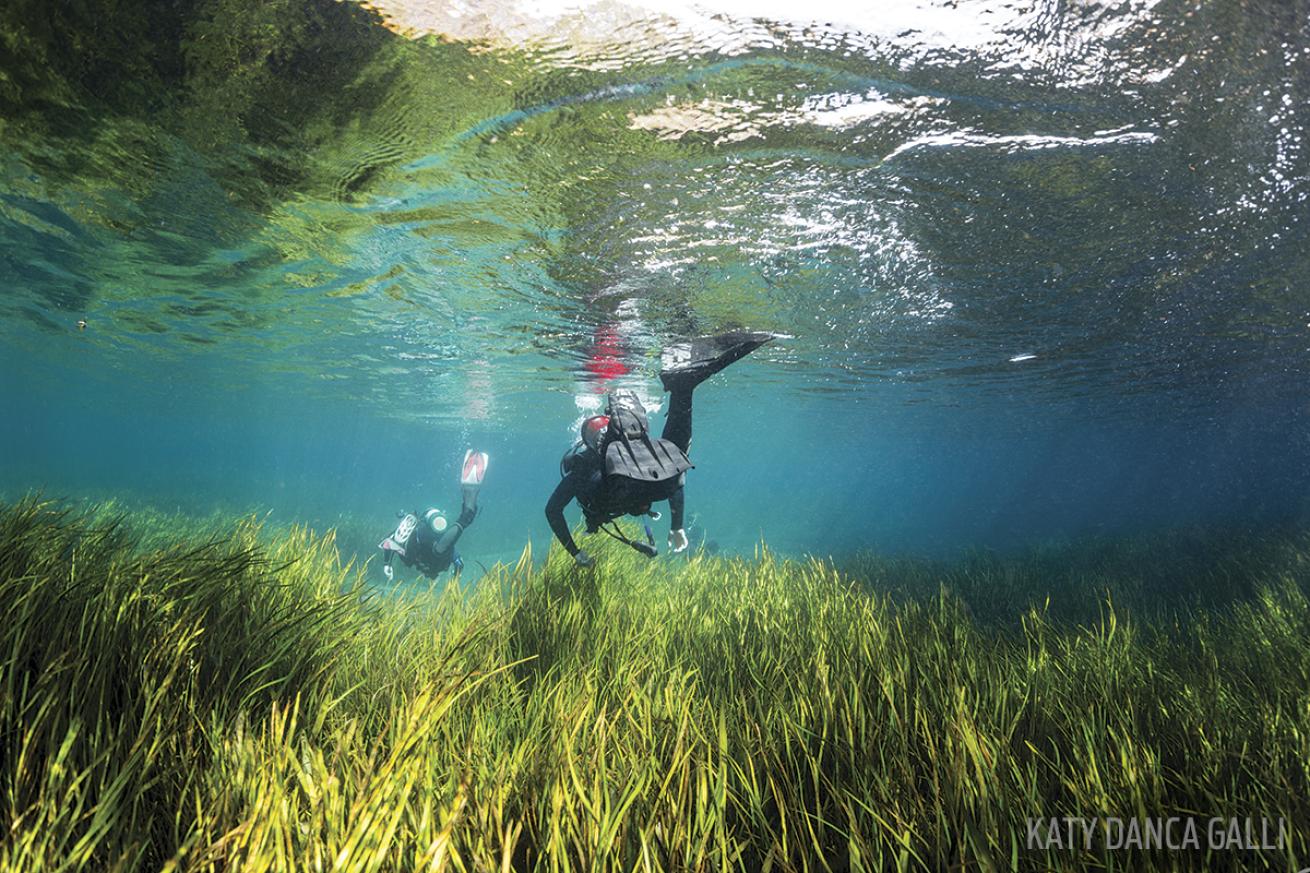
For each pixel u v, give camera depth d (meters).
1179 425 27.58
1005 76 4.07
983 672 3.67
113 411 37.28
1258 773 2.56
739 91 4.20
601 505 4.03
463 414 28.06
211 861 1.66
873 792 2.35
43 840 1.54
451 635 4.05
